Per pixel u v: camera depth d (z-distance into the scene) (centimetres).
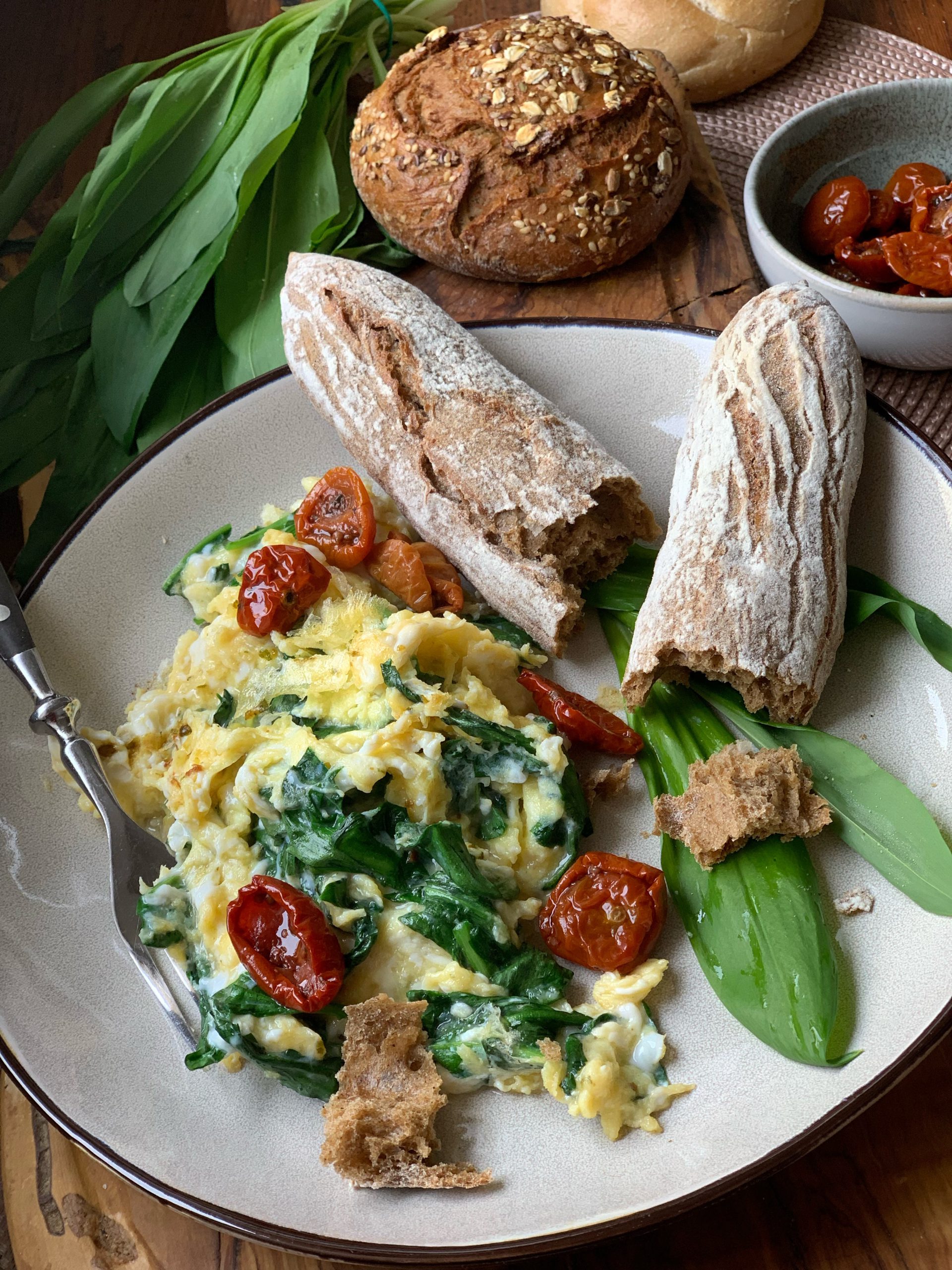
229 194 55
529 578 47
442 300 57
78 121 59
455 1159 40
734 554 44
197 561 50
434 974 42
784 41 60
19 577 55
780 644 44
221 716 47
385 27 64
